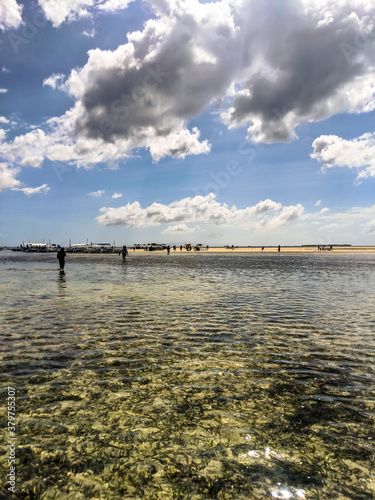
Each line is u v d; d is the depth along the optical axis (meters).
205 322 9.64
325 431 3.92
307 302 13.13
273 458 3.37
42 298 13.80
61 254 30.03
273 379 5.55
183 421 4.11
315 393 5.00
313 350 7.15
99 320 9.79
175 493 2.85
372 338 8.09
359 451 3.51
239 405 4.58
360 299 13.89
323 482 3.01
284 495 2.83
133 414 4.27
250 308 11.82
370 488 2.94
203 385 5.27
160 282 20.41
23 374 5.65
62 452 3.43
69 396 4.80
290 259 58.75
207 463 3.27
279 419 4.19
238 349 7.19
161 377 5.59
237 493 2.86
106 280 21.58
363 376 5.71
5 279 22.25
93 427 3.93
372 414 4.36
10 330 8.56
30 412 4.29
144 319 9.97
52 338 7.87
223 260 54.25
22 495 2.81
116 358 6.53
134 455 3.39
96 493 2.86
